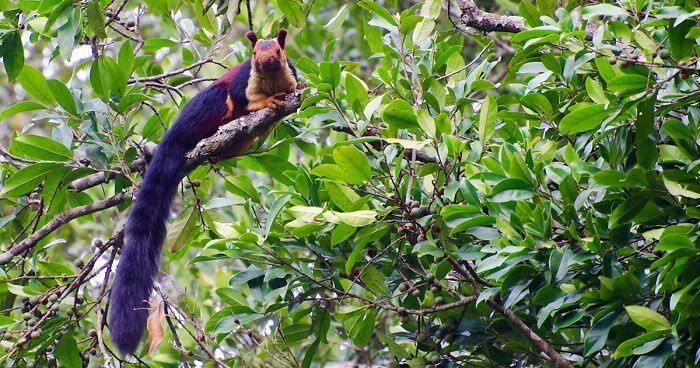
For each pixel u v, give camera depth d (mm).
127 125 10914
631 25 8680
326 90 9211
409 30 10031
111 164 11422
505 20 10484
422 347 9500
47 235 11172
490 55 10336
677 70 7578
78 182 11609
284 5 11953
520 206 7879
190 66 12430
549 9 10406
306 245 9336
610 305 7512
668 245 6703
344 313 9656
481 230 8312
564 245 7836
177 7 12969
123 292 10594
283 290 9039
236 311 9641
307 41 17297
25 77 10688
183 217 10656
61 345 10273
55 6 10359
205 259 9312
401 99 9289
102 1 11602
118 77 10891
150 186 11297
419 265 9422
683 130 7586
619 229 7594
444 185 8836
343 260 9336
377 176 9375
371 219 8336
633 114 7766
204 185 12656
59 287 10367
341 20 11445
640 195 7309
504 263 7922
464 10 10578
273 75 11672
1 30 10656
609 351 8797
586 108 7609
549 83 9883
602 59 7852
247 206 9500
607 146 8398
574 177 7910
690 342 7023
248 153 11172
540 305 8711
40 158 10586
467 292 9312
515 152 8102
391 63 10531
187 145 11727
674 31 7445
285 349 11523
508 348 9102
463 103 9516
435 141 8430
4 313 10914
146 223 11133
